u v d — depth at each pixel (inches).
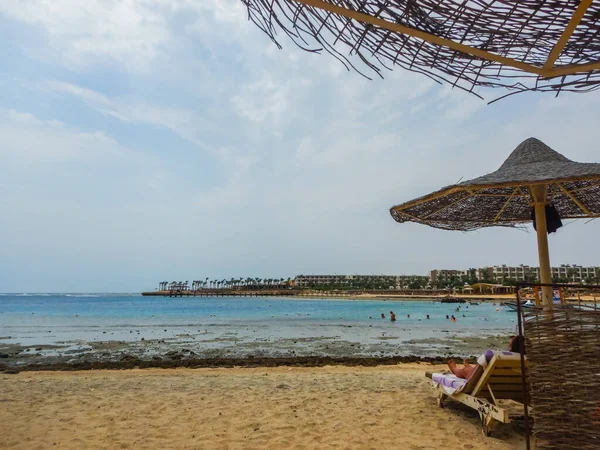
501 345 722.8
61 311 2174.0
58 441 188.5
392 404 247.8
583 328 132.0
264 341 782.5
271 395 276.7
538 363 136.0
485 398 205.2
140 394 285.0
